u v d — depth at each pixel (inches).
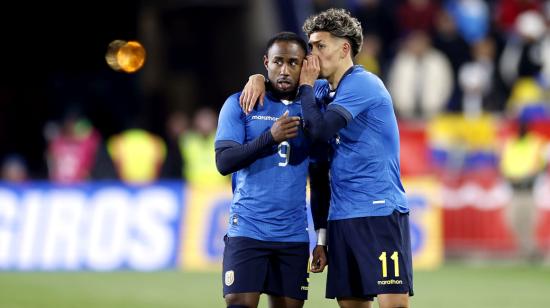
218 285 1638.8
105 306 1405.0
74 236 1873.8
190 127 2479.1
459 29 2509.8
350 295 903.1
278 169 896.3
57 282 1665.8
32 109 2768.2
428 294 1540.4
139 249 1879.9
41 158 2704.2
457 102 2258.9
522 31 2319.1
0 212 1876.2
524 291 1574.8
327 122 866.8
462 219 1985.7
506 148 1967.3
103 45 2844.5
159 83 2763.3
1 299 1461.6
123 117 2719.0
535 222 1963.6
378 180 892.6
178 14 2775.6
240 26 2706.7
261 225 893.8
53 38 2871.6
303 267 908.6
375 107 892.0
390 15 2386.8
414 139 2060.8
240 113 901.2
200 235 1894.7
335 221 904.3
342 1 2471.7
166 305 1417.3
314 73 887.1
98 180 2105.1
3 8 2866.6
